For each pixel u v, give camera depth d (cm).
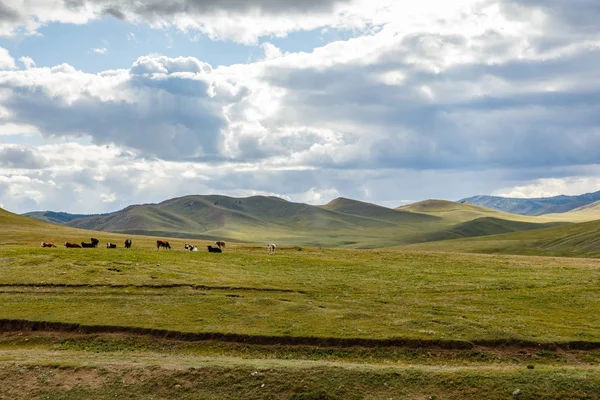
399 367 3641
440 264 8862
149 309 4959
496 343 4181
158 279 6188
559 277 7344
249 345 4184
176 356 4000
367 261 9125
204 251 9481
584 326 4650
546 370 3569
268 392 3378
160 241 9788
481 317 4922
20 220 18550
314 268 7906
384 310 5172
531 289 6431
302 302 5434
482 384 3397
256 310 4997
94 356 3947
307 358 3981
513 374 3494
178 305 5116
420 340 4181
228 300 5325
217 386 3444
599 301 5691
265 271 7381
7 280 5925
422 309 5244
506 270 8125
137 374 3566
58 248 8225
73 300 5209
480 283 6788
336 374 3522
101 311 4869
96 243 9481
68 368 3631
